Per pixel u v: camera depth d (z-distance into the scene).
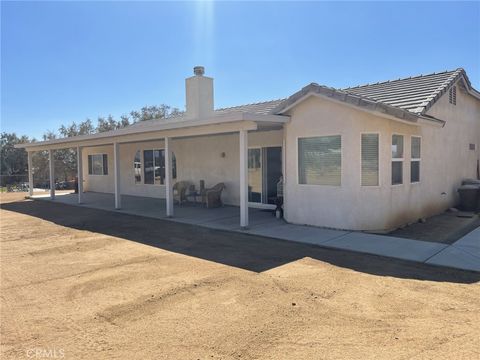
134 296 5.43
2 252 8.30
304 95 9.93
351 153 9.38
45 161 34.28
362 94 12.41
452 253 7.38
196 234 9.88
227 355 3.76
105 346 4.00
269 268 6.69
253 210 13.83
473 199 12.65
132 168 20.70
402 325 4.33
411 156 10.45
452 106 12.93
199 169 16.45
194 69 16.66
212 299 5.25
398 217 9.77
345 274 6.27
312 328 4.30
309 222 10.35
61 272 6.71
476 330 4.18
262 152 14.01
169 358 3.73
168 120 19.59
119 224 11.75
